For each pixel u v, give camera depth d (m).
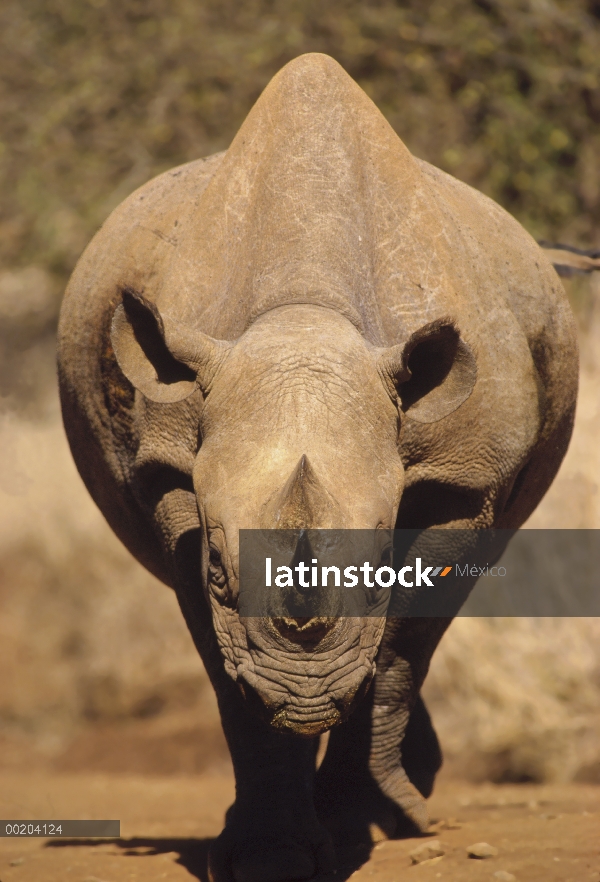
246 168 17.55
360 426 14.02
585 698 33.75
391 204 17.22
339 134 17.41
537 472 19.28
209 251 17.22
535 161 49.28
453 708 34.31
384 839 18.27
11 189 52.69
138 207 19.70
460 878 15.36
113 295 18.52
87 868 18.03
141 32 52.88
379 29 51.00
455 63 50.19
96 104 52.38
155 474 16.89
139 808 28.30
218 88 52.19
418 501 17.06
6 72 53.47
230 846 16.42
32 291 52.25
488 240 18.55
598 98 50.06
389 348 14.68
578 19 50.69
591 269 23.44
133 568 42.81
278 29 51.81
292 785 16.77
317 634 12.38
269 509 12.73
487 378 16.86
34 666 41.94
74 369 19.23
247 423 13.99
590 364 38.50
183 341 14.83
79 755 37.97
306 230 16.44
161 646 41.06
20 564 44.16
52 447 47.09
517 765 32.81
